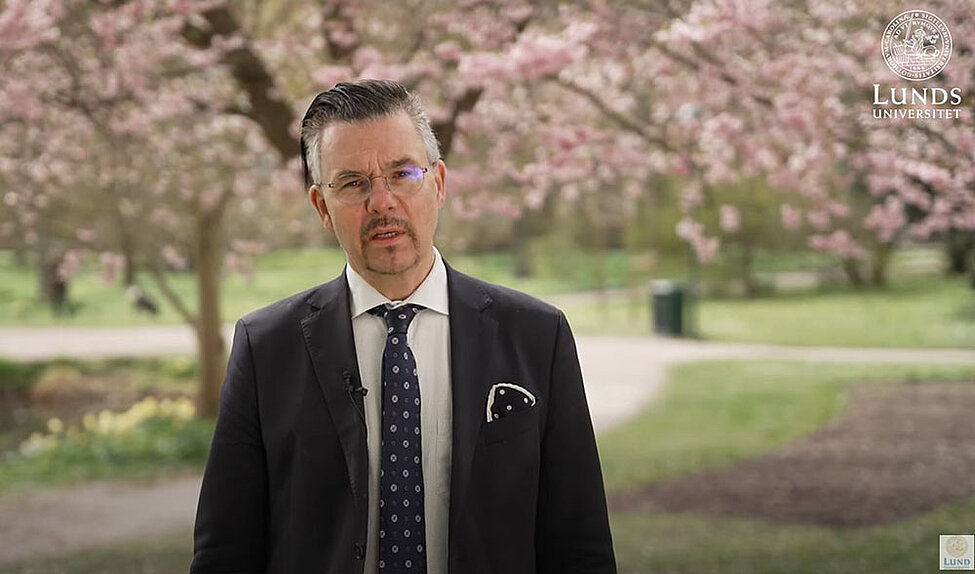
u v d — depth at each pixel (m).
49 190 9.62
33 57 6.56
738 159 8.34
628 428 11.27
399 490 1.94
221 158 10.46
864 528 6.54
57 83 6.88
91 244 12.64
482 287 2.10
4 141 7.60
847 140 6.16
